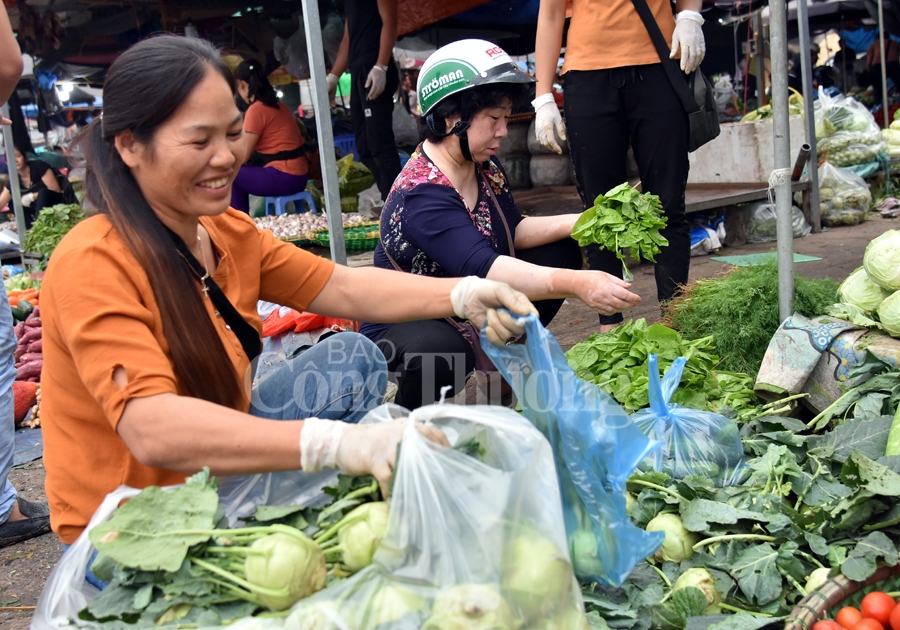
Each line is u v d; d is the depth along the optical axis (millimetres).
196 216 1696
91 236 1579
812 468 2191
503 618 1293
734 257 5902
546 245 2953
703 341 3105
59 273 1544
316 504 1599
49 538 2945
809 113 6574
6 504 2889
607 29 3566
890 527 1916
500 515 1355
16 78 2666
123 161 1636
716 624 1639
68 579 1434
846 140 7703
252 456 1427
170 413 1429
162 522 1399
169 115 1549
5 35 2598
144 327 1537
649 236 2584
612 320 3717
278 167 6520
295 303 2094
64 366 1627
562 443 1719
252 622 1305
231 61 6461
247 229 1953
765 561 1815
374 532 1400
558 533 1410
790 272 3021
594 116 3676
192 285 1639
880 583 1790
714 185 7098
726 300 3201
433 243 2594
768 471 2107
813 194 6723
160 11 7305
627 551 1674
